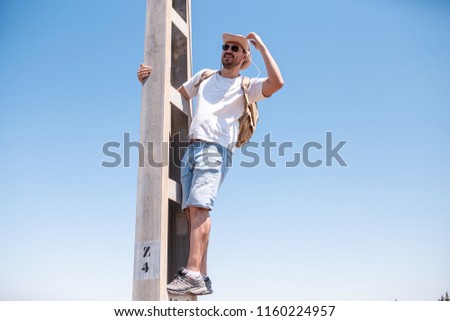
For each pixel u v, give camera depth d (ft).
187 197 10.34
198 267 9.78
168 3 11.27
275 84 10.30
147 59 10.94
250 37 10.73
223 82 10.87
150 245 9.74
